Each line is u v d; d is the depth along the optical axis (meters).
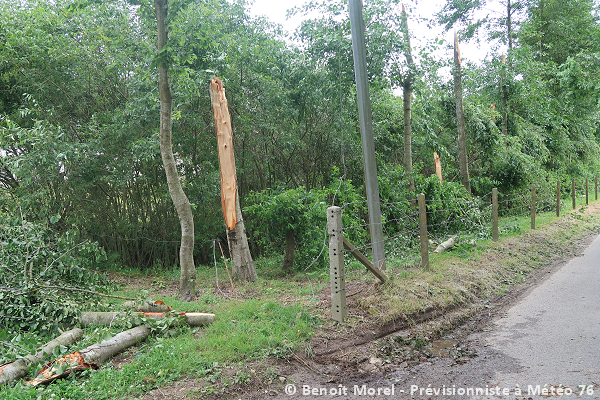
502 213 16.91
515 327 5.79
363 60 7.32
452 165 17.64
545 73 19.45
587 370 4.21
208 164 10.70
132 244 11.25
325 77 10.89
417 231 11.18
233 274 8.70
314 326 5.55
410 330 5.75
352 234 9.78
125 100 10.52
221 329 5.42
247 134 11.01
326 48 10.65
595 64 14.03
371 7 10.52
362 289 6.83
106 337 4.91
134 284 9.12
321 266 9.22
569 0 22.55
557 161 23.17
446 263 8.27
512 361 4.66
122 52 9.69
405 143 11.95
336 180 10.70
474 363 4.73
